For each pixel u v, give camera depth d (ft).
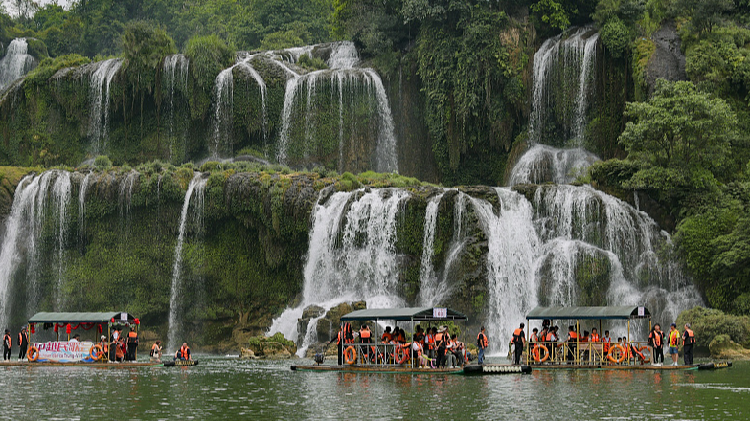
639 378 108.27
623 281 188.24
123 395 89.45
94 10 412.77
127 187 212.23
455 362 127.95
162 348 211.82
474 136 249.75
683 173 189.88
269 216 201.77
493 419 69.21
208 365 143.95
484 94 246.88
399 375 114.32
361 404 79.56
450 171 254.47
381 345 127.75
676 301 181.47
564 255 189.57
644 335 180.75
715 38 219.20
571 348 134.41
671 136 195.52
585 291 187.42
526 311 189.47
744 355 157.17
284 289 204.85
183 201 211.61
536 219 198.39
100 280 213.87
